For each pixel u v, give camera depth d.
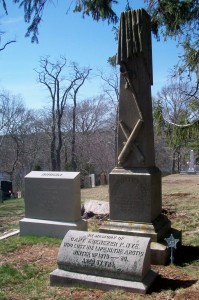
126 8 8.79
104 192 17.05
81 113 48.94
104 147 49.22
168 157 52.41
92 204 10.88
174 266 6.07
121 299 4.66
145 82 7.08
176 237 6.99
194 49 9.73
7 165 53.81
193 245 7.28
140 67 7.04
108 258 5.15
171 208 11.32
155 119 10.38
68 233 5.64
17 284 5.58
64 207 8.48
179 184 19.53
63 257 5.37
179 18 9.10
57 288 5.21
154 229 6.57
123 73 7.12
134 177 6.85
